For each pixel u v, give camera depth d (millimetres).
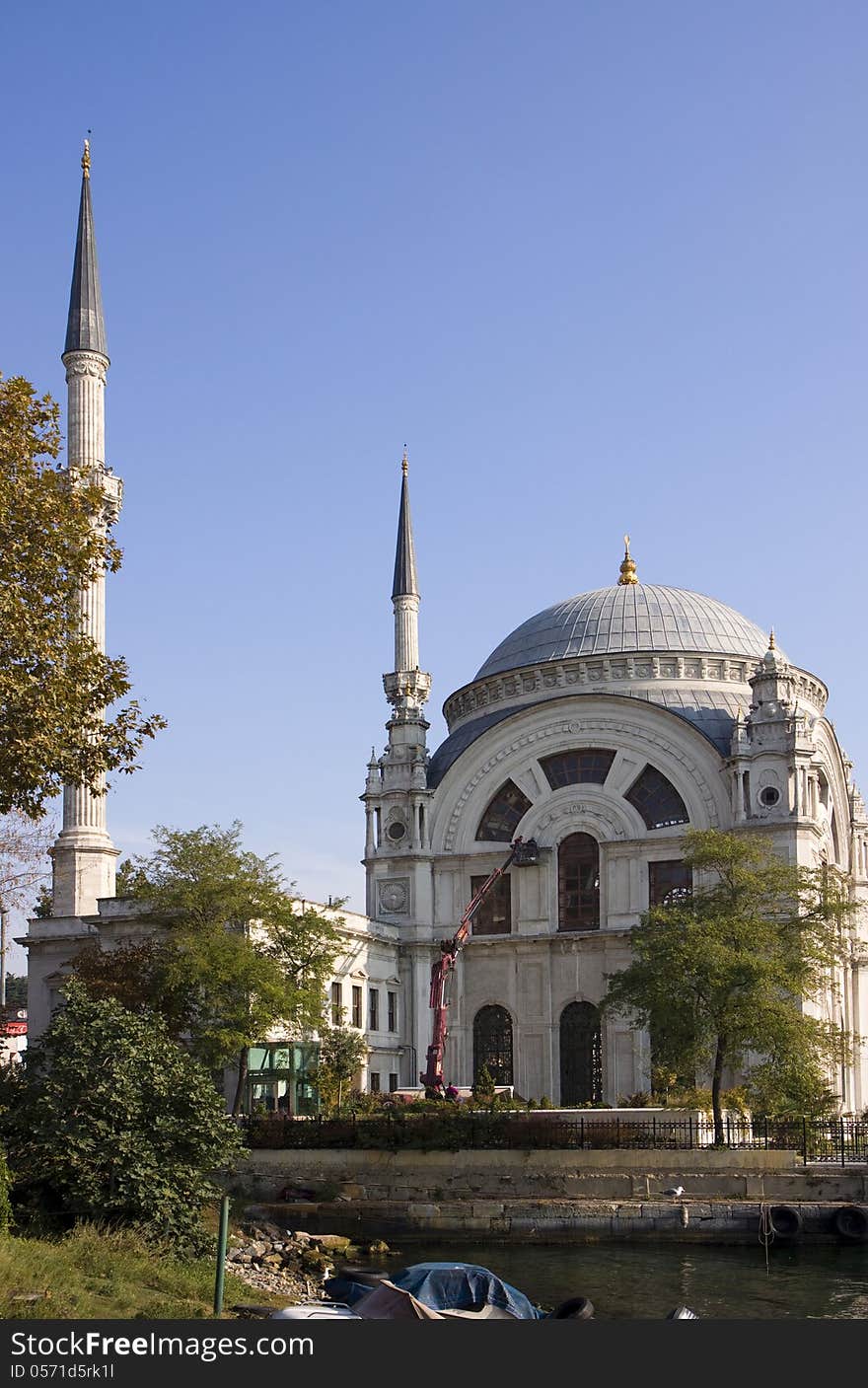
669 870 81312
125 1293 26125
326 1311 23891
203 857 64188
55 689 35219
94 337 81250
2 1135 34188
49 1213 32750
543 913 83438
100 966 63906
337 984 76625
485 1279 27125
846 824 90750
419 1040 84312
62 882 79562
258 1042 62594
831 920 66062
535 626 96250
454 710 96750
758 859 64625
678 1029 58438
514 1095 77312
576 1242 47188
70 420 80688
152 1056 35312
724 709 84625
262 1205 52000
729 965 58125
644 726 83438
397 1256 43375
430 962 85812
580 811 83938
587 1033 81375
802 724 78562
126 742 37938
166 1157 34000
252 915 63594
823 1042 59625
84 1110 33875
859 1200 48750
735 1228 47531
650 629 91375
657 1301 35469
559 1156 52906
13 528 36031
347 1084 68875
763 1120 58344
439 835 87562
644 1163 52250
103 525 76312
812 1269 41094
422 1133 54719
